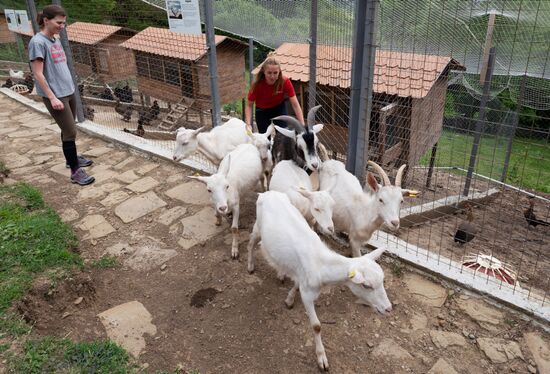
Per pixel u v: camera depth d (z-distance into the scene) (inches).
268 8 264.7
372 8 161.6
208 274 171.2
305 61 297.1
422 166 409.7
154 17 409.7
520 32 181.5
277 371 129.6
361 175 192.2
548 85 295.4
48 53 219.9
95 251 187.0
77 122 354.0
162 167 270.7
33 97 495.5
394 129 253.9
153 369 128.6
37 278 153.6
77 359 125.3
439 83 287.0
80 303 152.7
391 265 173.5
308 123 188.1
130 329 143.4
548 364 128.6
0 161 281.4
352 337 140.9
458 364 130.3
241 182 187.9
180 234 198.4
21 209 209.0
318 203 152.8
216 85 250.8
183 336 141.9
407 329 143.5
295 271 136.8
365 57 170.1
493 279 160.6
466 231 233.3
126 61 446.6
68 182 252.4
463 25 183.3
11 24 473.1
